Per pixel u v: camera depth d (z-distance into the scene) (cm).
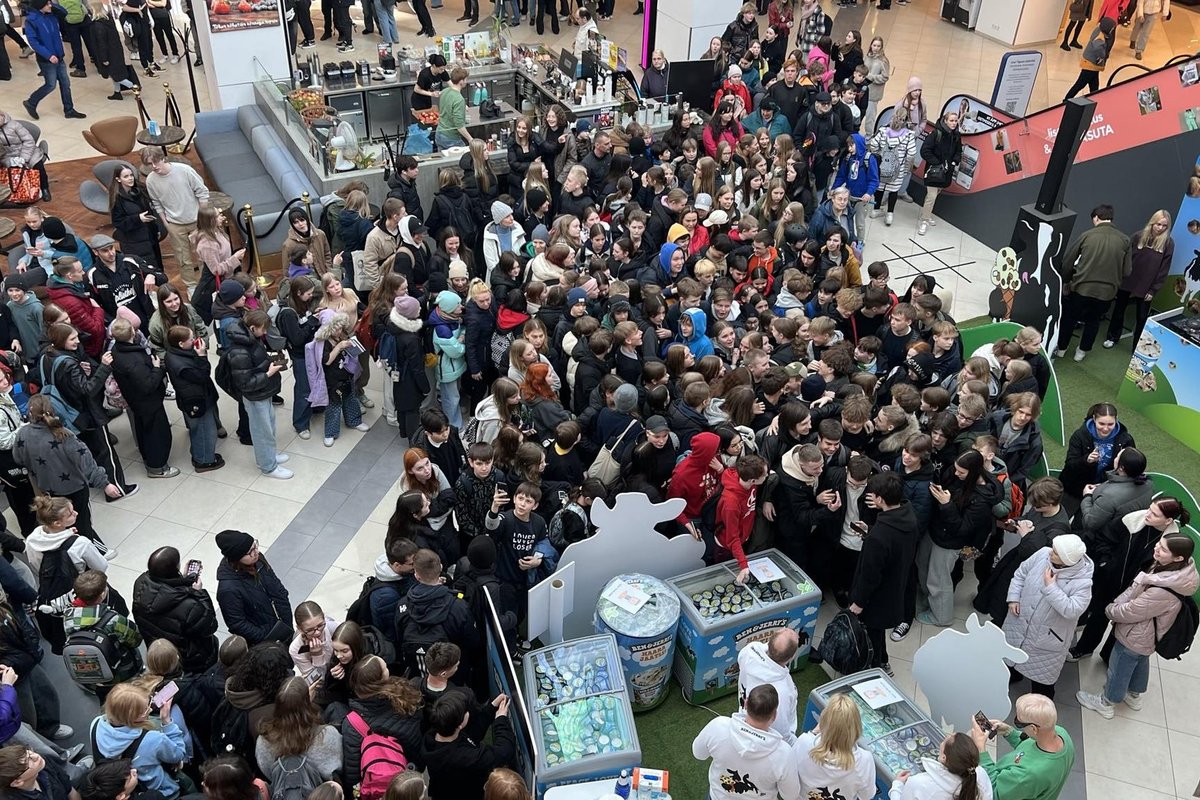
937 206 1357
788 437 689
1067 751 495
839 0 2170
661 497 695
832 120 1227
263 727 475
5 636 555
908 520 607
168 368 782
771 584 674
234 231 1166
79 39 1619
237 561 579
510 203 1145
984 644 555
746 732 485
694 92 1395
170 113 1383
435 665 493
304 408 888
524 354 741
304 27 1781
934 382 790
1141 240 1024
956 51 1945
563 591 619
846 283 979
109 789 447
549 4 1883
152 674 505
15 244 1156
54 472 692
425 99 1327
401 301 807
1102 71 1761
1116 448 734
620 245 938
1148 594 607
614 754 540
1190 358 922
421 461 633
